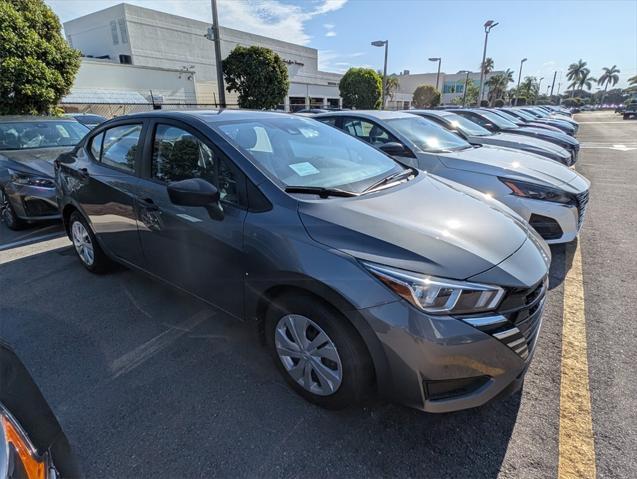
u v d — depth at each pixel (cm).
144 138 280
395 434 191
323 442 186
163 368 238
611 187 738
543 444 184
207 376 231
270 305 212
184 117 260
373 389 192
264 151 241
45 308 308
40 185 469
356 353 182
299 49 4700
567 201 369
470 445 184
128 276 365
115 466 174
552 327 279
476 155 454
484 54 2694
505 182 393
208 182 223
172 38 3500
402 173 279
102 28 3353
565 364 240
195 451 182
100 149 327
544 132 878
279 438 189
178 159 256
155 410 206
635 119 3859
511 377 176
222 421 199
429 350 163
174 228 249
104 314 299
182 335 272
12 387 131
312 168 247
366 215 197
